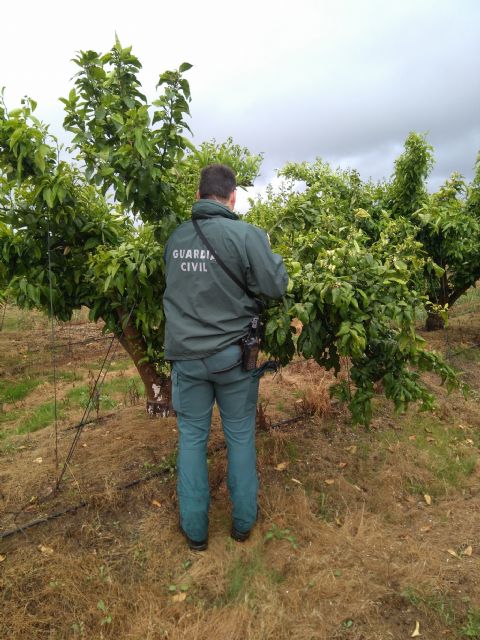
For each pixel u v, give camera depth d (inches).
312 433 155.4
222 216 92.8
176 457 131.0
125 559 99.6
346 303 98.4
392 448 148.0
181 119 104.0
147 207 112.7
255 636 82.2
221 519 112.0
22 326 377.7
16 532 106.8
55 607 87.2
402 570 97.6
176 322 92.1
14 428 175.0
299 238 123.1
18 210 115.8
